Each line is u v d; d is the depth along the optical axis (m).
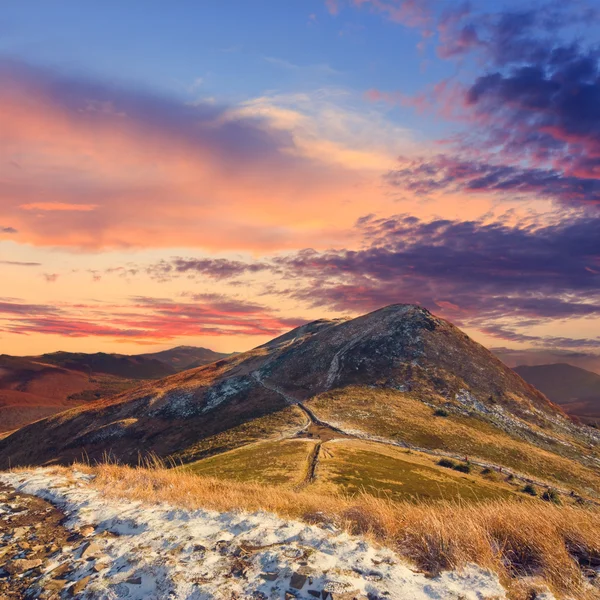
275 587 4.33
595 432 104.75
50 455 109.69
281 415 89.06
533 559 5.12
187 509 7.38
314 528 5.95
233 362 161.75
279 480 37.16
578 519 5.89
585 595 4.28
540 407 109.69
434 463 55.75
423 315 142.62
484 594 4.22
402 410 86.50
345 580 4.30
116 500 8.32
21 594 4.84
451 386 105.88
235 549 5.34
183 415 113.06
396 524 6.30
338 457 47.78
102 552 5.79
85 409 135.25
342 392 101.06
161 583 4.57
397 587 4.28
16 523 7.34
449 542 5.30
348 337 141.75
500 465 62.66
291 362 135.75
